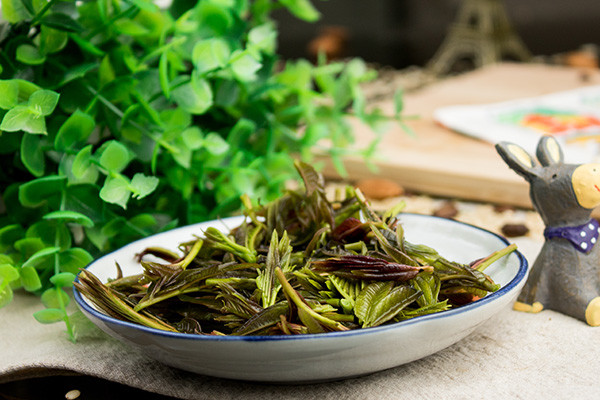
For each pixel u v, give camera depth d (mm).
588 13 2936
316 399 510
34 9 596
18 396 553
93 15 621
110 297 515
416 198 815
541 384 513
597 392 504
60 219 600
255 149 741
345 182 876
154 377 533
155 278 538
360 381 522
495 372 525
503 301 509
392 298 508
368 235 562
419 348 494
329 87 759
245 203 597
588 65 1435
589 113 993
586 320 566
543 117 981
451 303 542
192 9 656
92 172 593
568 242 569
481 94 1199
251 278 534
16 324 603
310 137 736
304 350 474
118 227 628
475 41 1829
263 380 498
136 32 632
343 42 2066
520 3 3008
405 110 1102
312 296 522
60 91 618
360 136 964
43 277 622
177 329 519
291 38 3055
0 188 648
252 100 703
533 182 567
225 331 525
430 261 542
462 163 820
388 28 3117
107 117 630
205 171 678
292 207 596
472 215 762
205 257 569
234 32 679
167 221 667
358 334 474
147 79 632
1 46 614
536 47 2820
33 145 597
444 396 506
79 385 560
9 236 613
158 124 623
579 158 794
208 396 516
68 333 577
